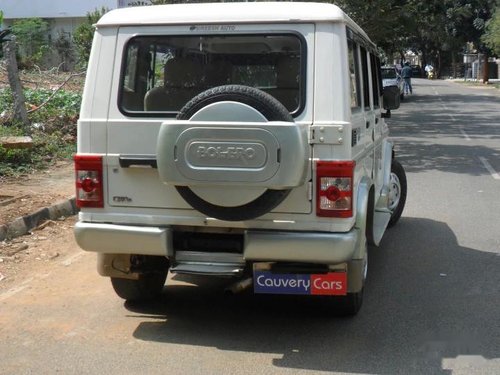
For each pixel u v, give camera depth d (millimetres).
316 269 4418
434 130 19344
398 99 6816
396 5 15633
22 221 7375
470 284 5863
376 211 6453
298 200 4238
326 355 4387
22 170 10047
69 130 12719
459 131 19016
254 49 4441
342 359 4320
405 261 6574
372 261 6566
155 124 4430
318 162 4195
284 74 4363
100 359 4348
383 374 4098
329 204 4195
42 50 29391
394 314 5133
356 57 4977
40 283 5914
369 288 5746
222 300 5484
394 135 18094
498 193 10016
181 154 4117
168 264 5133
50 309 5281
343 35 4289
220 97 4133
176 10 4559
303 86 4285
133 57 4559
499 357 4348
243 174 4066
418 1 15820
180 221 4430
